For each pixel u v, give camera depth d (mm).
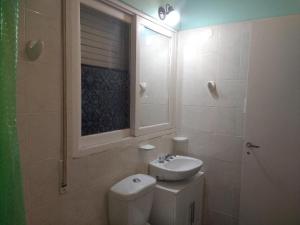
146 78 2135
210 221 2420
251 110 2078
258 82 2031
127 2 1774
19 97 1121
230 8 2174
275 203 2029
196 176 2207
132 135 1963
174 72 2475
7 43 913
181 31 2455
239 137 2201
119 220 1612
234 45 2158
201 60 2352
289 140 1939
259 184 2088
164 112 2432
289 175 1955
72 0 1344
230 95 2215
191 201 2068
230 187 2281
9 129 923
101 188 1621
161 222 1922
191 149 2484
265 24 1969
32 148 1193
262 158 2059
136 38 1895
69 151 1376
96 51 1676
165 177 1979
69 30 1330
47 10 1220
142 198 1660
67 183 1379
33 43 1127
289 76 1910
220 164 2320
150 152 2135
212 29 2262
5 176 906
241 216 2193
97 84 1668
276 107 1973
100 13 1679
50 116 1269
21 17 1108
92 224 1566
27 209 1191
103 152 1628
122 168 1809
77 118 1419
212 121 2334
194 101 2428
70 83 1354
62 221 1370
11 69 931
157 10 2113
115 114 1848
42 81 1217
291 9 1920
